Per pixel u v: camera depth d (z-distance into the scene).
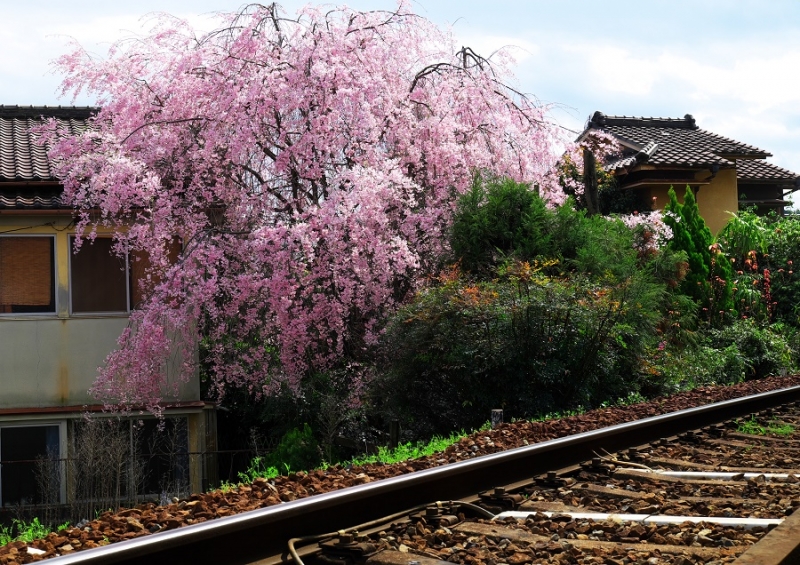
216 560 4.13
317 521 4.80
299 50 14.96
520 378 12.39
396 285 15.34
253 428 16.45
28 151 18.34
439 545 4.68
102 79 16.06
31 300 16.31
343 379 15.06
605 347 12.89
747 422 10.20
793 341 21.88
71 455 15.16
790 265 24.44
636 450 7.84
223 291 15.09
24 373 16.23
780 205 34.50
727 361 18.16
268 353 15.59
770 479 6.47
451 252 15.57
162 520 5.36
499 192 15.47
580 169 21.14
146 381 15.21
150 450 15.94
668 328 16.98
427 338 12.80
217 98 15.25
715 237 26.61
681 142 31.78
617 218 18.30
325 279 14.73
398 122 15.93
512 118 17.48
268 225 15.37
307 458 13.61
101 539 5.02
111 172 15.10
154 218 15.25
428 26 16.50
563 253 15.27
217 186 15.37
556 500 5.91
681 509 5.43
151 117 15.84
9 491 15.98
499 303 12.68
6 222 16.11
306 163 15.13
